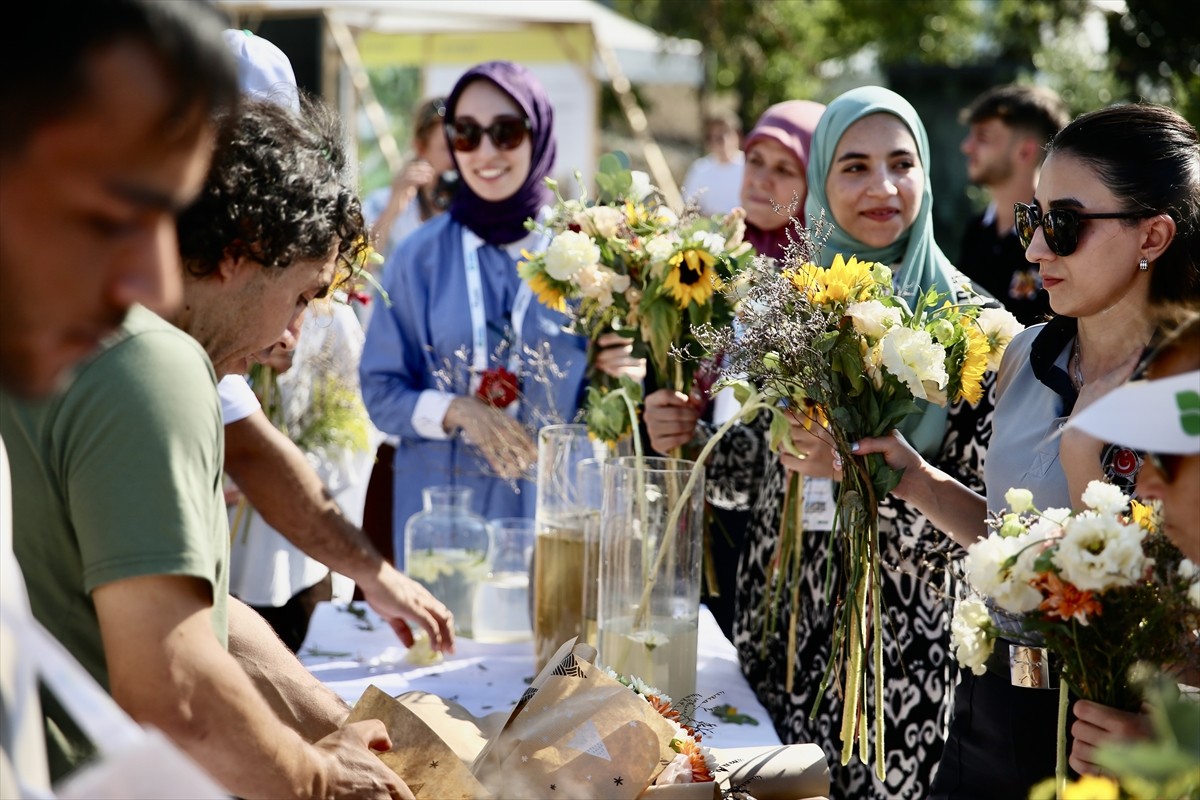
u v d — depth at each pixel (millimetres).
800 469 2404
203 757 1406
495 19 10047
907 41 14719
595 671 1828
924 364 2094
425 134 5660
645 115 15820
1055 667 1766
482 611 2766
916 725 2613
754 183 3990
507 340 3746
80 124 931
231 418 2377
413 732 1683
